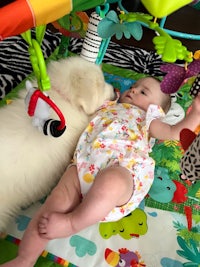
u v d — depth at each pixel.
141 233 1.08
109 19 0.94
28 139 1.03
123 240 1.06
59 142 1.09
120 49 1.81
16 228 1.04
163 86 1.02
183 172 0.91
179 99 1.48
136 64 1.75
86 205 0.97
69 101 1.14
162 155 1.28
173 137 1.23
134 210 1.13
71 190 1.04
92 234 1.06
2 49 1.67
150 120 1.22
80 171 1.05
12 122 1.04
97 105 1.18
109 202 0.98
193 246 1.07
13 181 1.00
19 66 1.60
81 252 1.02
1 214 0.99
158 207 1.15
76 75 1.15
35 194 1.07
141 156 1.10
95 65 1.23
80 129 1.15
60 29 1.32
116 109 1.20
